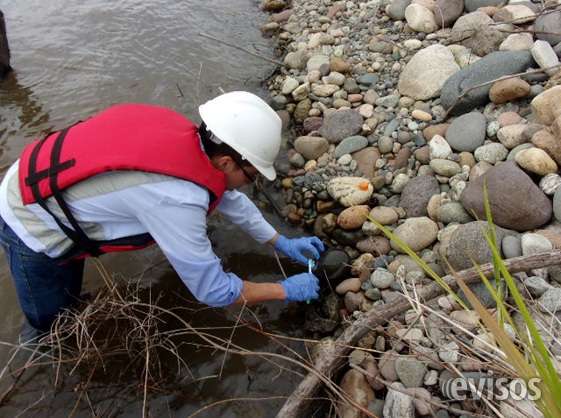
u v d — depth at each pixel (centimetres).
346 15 403
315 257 239
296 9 446
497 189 217
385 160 278
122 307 211
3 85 381
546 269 200
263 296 206
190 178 165
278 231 272
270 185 294
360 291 232
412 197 251
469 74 277
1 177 308
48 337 204
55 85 380
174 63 399
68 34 432
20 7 464
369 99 315
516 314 190
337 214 268
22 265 192
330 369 188
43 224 178
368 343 207
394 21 372
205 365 222
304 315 235
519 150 234
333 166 287
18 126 346
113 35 430
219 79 382
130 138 165
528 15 305
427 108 291
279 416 179
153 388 213
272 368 219
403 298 194
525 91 256
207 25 445
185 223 166
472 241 207
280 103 346
